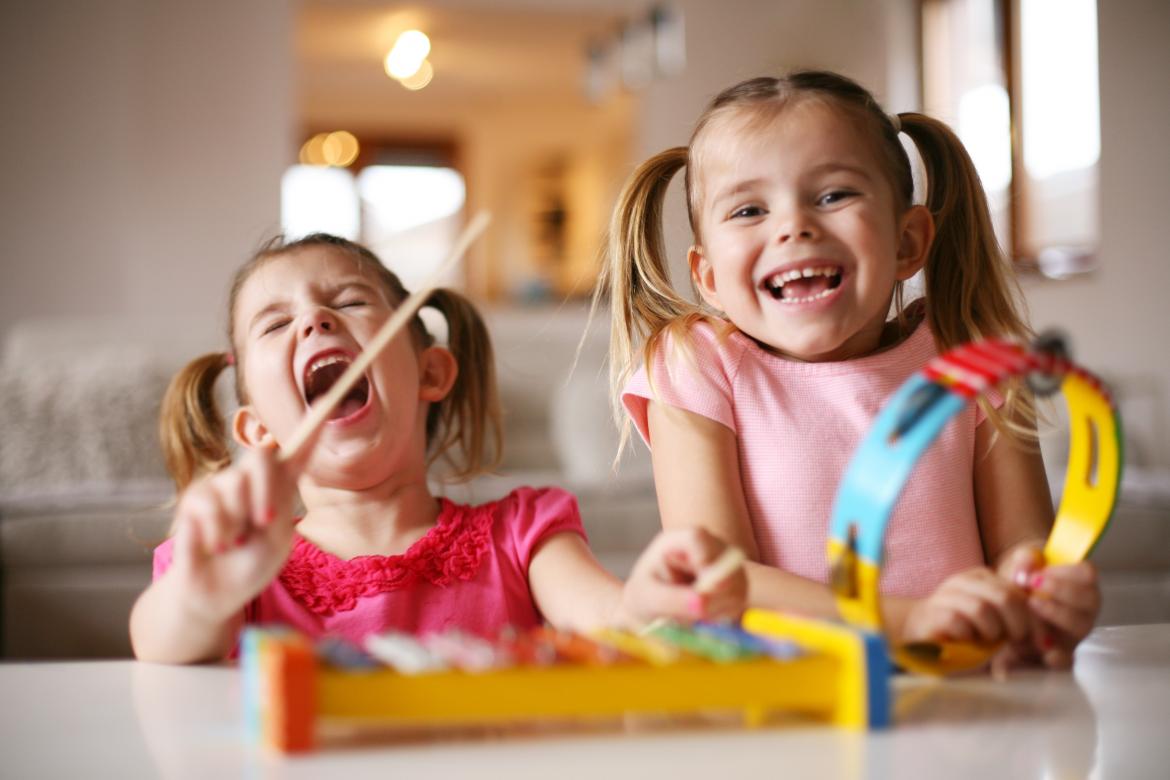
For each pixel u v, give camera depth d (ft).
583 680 1.55
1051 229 11.96
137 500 7.53
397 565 2.99
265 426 3.22
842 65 15.28
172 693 1.98
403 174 28.50
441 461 6.45
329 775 1.37
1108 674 2.10
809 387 2.93
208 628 2.35
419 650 1.59
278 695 1.47
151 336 10.64
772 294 2.86
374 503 3.07
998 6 12.52
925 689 1.95
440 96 27.68
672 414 2.91
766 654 1.64
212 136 15.43
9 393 8.32
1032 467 2.94
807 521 2.82
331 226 28.02
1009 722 1.68
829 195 2.78
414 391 3.13
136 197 15.15
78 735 1.63
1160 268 9.93
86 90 14.71
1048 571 2.14
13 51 14.58
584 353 11.20
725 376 2.94
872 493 1.75
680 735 1.58
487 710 1.52
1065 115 11.67
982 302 3.18
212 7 15.47
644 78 17.67
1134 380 9.84
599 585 2.95
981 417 2.96
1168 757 1.48
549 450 10.59
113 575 7.39
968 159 3.23
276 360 3.05
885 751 1.50
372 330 3.06
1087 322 10.87
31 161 14.58
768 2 17.08
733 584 1.87
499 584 3.05
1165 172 9.90
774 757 1.47
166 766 1.44
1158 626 2.71
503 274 28.76
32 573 7.33
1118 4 10.41
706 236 2.97
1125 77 10.35
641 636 1.76
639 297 3.32
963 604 2.06
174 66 15.40
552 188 28.81
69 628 7.30
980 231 3.21
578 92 27.37
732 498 2.82
